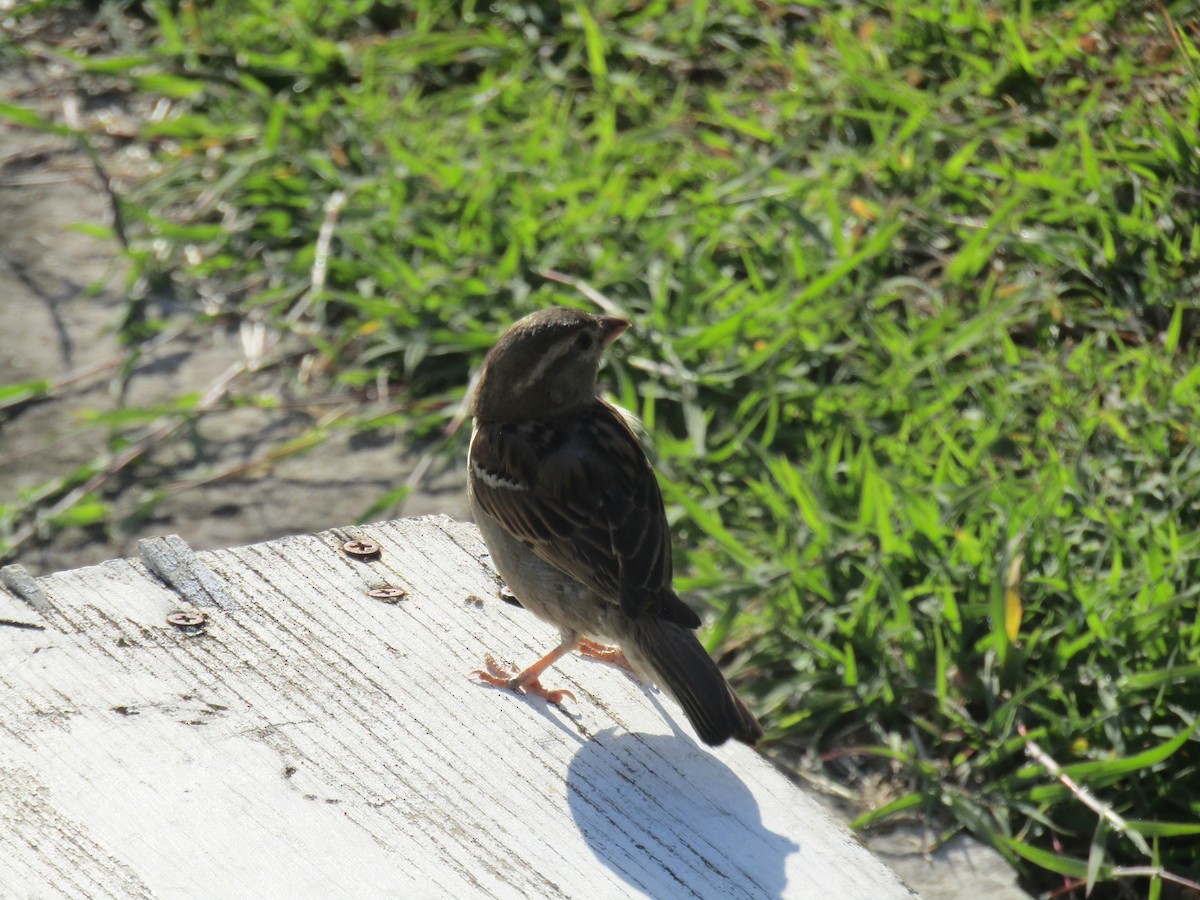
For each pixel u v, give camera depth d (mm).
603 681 6855
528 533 7609
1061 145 12938
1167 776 8820
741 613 10133
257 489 12109
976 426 11031
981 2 15094
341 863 5426
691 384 11844
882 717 9438
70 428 12828
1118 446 10648
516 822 5746
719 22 15727
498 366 8188
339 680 6473
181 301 14078
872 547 10172
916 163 13320
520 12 16312
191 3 16984
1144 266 12172
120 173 15672
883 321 12125
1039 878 8633
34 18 18109
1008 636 9227
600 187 13641
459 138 14633
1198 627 9148
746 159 13828
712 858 5676
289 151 14758
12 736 5922
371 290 13453
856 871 5637
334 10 16625
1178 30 13133
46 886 5230
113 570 7051
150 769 5809
